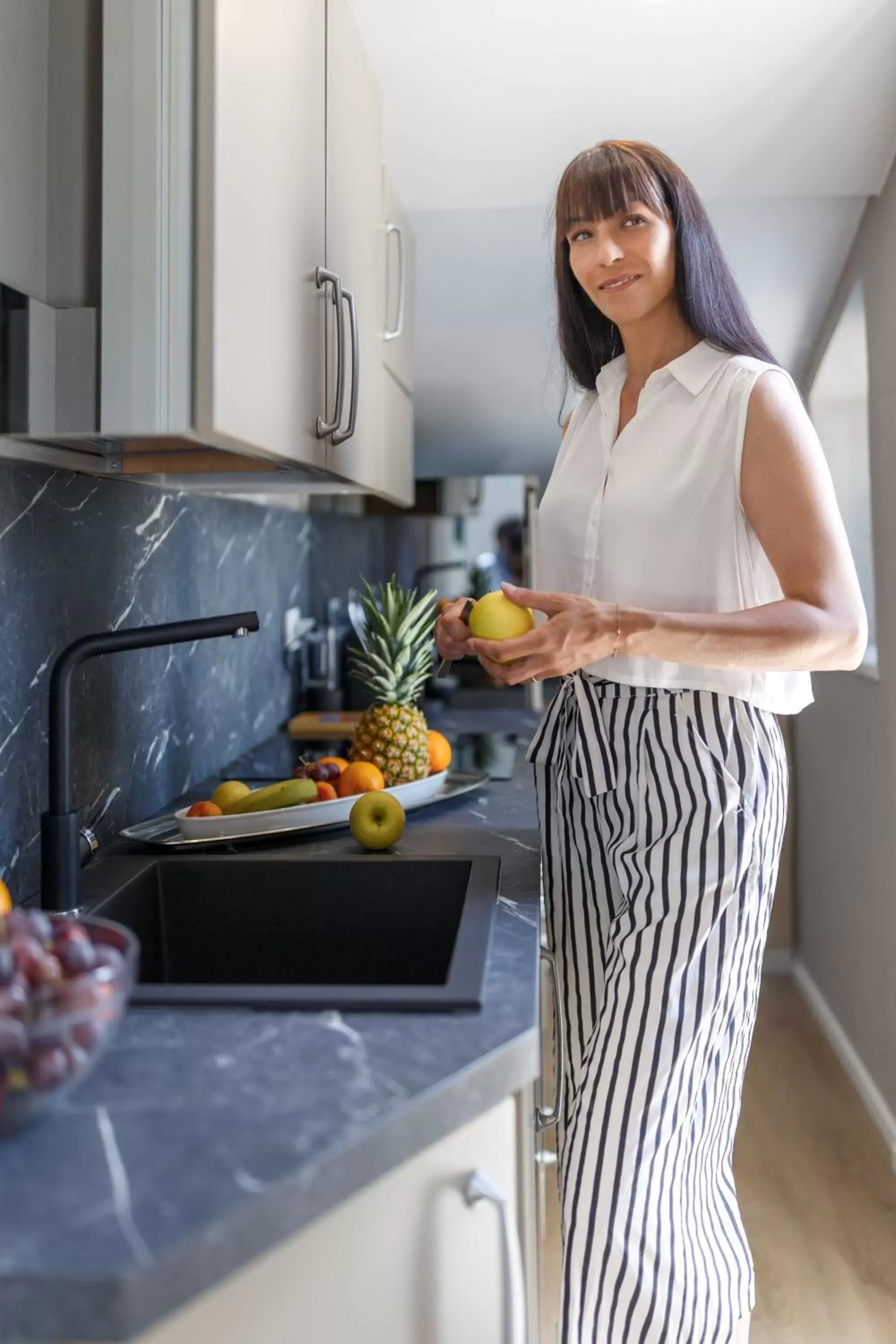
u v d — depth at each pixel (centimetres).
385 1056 89
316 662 338
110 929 87
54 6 115
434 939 148
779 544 134
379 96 207
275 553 302
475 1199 88
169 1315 66
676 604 144
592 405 163
